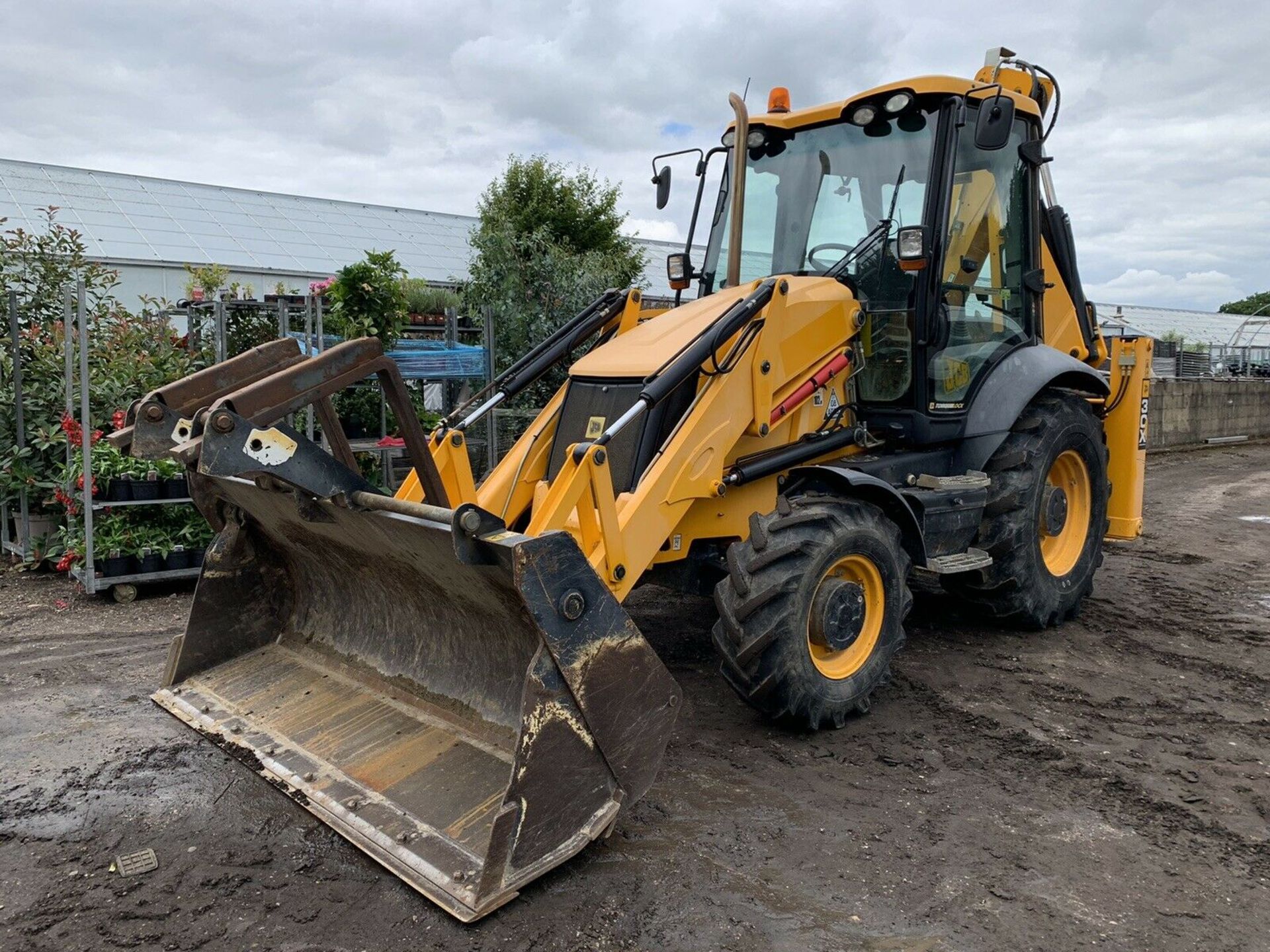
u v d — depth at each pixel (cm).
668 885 293
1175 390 1780
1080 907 284
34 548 700
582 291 1005
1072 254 604
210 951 260
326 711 361
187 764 374
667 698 300
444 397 871
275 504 357
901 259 441
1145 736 406
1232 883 297
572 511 344
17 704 439
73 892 287
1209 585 668
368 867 301
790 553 375
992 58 530
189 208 1812
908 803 347
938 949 264
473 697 336
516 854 268
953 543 475
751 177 520
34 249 824
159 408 322
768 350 407
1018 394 500
